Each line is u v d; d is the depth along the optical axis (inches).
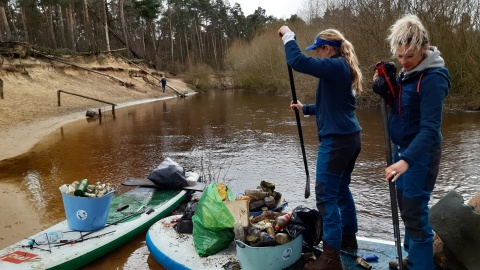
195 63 2114.9
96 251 162.4
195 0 2716.5
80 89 925.2
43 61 927.7
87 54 1147.3
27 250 158.7
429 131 106.3
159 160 354.6
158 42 2493.8
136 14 2084.2
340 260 132.5
